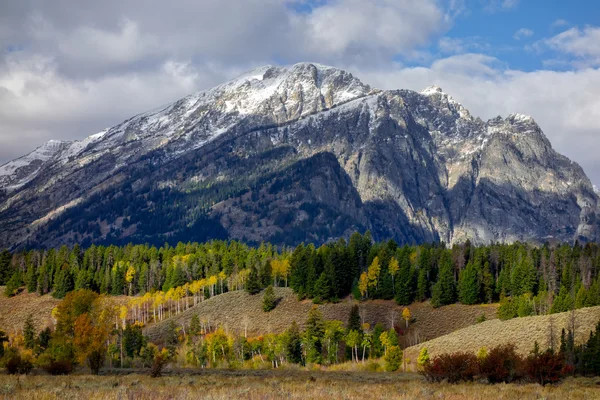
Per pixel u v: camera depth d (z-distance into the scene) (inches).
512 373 1969.7
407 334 5359.3
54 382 1813.5
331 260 6402.6
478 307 5708.7
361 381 2297.0
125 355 4611.2
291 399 1305.4
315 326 4409.5
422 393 1486.2
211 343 4453.7
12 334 6141.7
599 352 2795.3
